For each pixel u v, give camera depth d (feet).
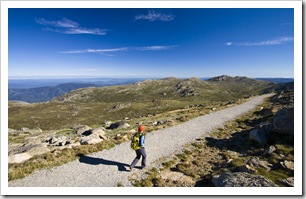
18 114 643.04
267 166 48.44
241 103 210.18
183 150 67.10
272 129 68.69
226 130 94.32
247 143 70.95
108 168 51.21
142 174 48.47
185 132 90.79
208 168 53.36
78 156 58.49
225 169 50.16
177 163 56.29
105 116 581.94
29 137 126.52
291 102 151.43
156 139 79.20
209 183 44.37
